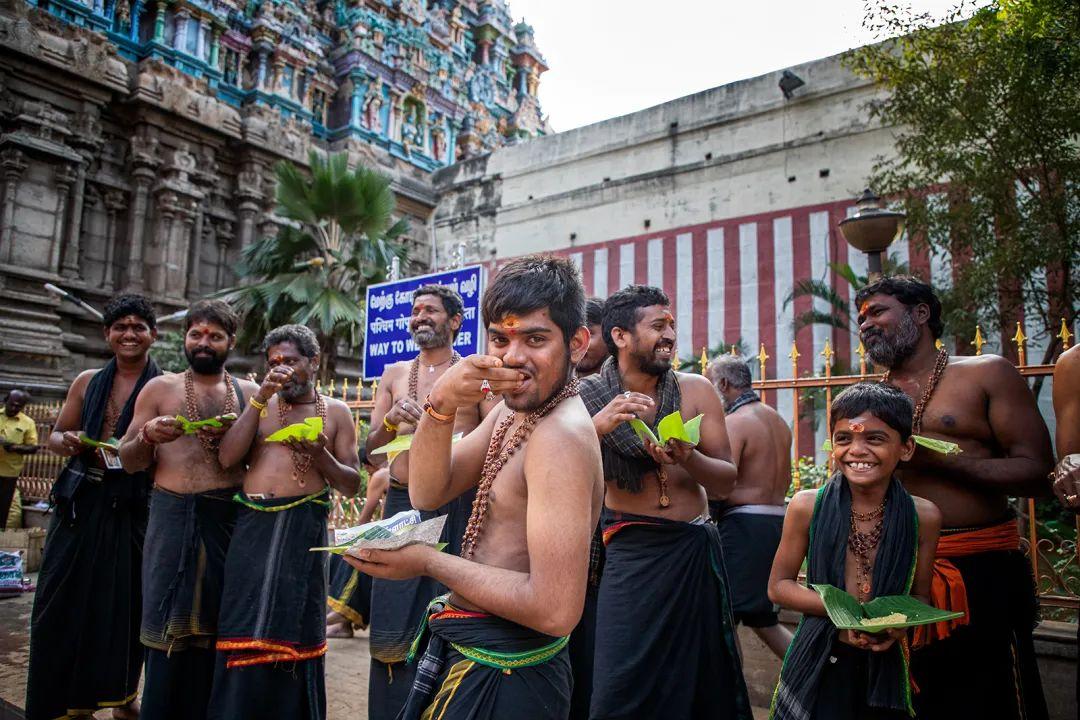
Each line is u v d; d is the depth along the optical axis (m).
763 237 15.95
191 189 17.03
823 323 13.55
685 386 2.82
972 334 10.38
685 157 17.48
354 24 22.02
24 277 14.32
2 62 14.35
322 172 15.27
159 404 3.33
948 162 9.91
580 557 1.43
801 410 12.92
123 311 3.64
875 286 2.66
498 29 28.59
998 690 2.29
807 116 15.86
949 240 10.70
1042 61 8.46
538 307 1.58
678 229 17.20
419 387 3.69
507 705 1.53
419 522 1.68
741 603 3.50
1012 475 2.29
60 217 14.99
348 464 3.38
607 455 2.68
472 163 21.77
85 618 3.40
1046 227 9.10
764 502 3.67
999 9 8.77
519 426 1.66
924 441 2.24
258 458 3.17
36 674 3.31
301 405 3.34
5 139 14.24
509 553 1.61
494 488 1.66
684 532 2.61
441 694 1.59
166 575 3.04
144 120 16.48
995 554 2.38
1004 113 9.35
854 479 2.20
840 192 15.16
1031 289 9.55
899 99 10.62
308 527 3.05
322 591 3.09
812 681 2.17
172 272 16.64
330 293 14.43
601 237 18.52
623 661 2.51
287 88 20.27
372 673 3.21
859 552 2.23
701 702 2.52
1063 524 6.27
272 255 15.62
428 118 24.20
